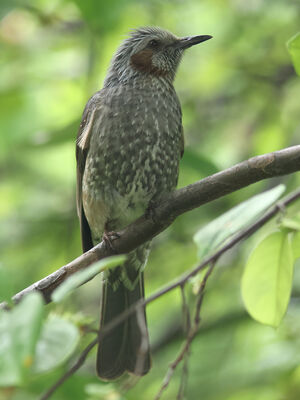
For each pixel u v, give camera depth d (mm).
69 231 13445
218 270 12531
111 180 9203
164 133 9297
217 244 6129
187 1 13172
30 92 13422
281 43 13508
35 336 4516
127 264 9250
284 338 11438
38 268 13242
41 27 13203
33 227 13625
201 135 13961
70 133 11258
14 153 13633
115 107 9227
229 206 13070
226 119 14008
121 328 8352
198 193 7129
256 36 13648
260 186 12906
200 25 14078
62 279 7016
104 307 9172
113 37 12945
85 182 9375
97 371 8086
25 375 4449
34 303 4637
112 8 10180
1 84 13203
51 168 14188
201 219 13148
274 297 6848
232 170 6922
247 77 13688
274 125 13516
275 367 11102
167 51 9891
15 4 11047
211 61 13742
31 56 13742
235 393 11148
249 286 6844
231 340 12172
